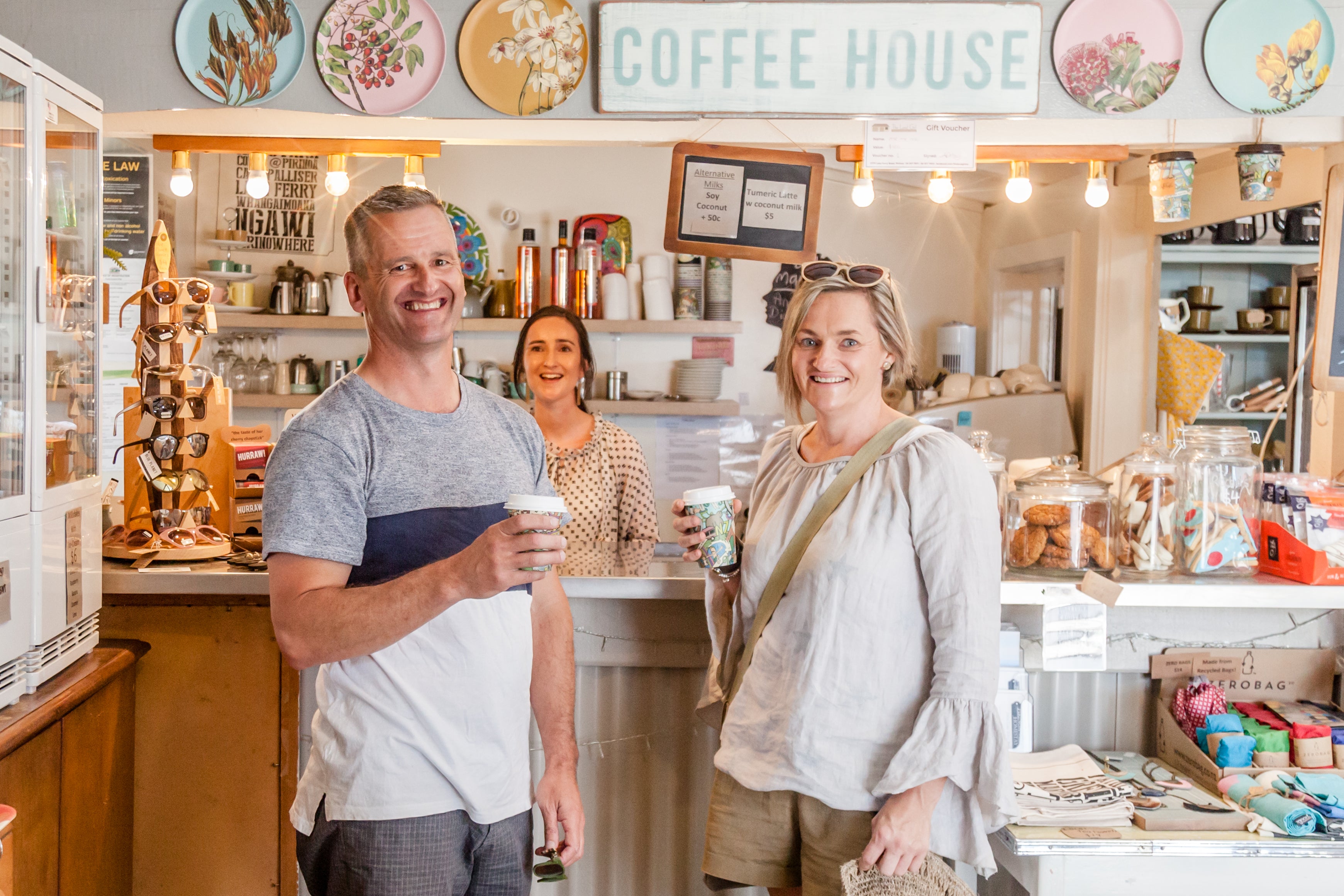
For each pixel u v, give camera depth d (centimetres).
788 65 222
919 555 151
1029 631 215
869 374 162
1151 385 418
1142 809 181
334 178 236
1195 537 194
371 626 135
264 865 219
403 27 223
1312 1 221
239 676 217
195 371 235
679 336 468
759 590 165
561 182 458
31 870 173
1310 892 174
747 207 234
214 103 223
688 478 470
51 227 181
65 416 189
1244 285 474
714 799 168
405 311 150
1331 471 264
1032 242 465
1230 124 226
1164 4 222
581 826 165
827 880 154
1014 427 437
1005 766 145
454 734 149
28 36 221
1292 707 212
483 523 154
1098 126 229
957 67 222
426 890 146
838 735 152
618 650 213
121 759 211
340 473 145
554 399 307
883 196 484
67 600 188
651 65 222
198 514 225
